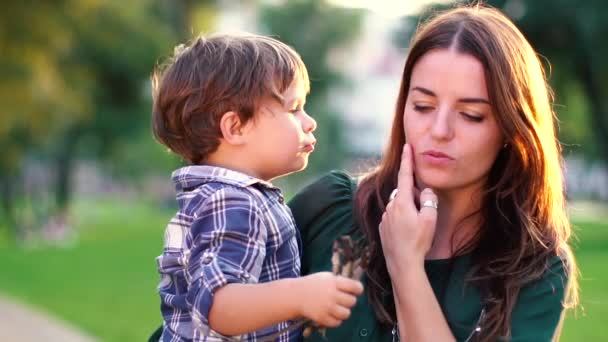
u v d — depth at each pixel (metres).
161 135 4.21
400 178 3.95
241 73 3.99
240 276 3.52
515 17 36.91
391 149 4.27
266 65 4.03
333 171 4.57
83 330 16.64
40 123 37.28
